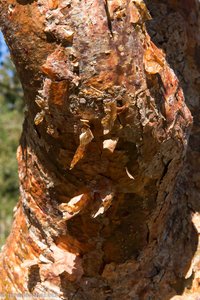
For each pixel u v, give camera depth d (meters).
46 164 1.16
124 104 1.04
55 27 1.03
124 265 1.24
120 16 1.03
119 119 1.04
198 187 1.36
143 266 1.27
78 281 1.25
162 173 1.13
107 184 1.11
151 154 1.09
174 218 1.31
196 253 1.31
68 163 1.11
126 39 1.04
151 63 1.05
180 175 1.34
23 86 1.11
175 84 1.12
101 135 1.05
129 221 1.17
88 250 1.22
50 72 1.03
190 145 1.38
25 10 1.05
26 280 1.29
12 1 1.06
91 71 1.03
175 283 1.29
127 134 1.06
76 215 1.17
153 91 1.06
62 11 1.03
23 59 1.06
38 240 1.27
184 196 1.34
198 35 1.42
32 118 1.14
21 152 1.25
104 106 1.03
